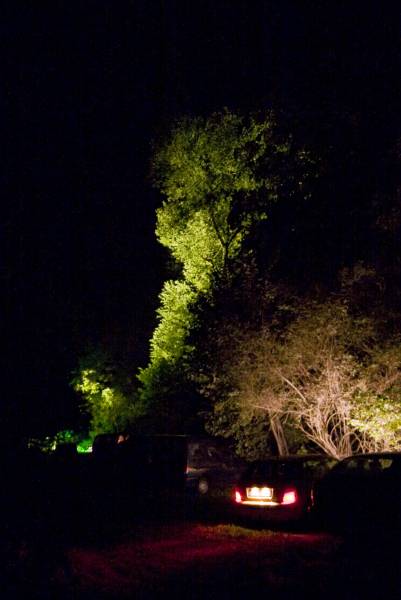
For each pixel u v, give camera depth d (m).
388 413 16.52
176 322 28.73
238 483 15.41
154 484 21.12
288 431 20.27
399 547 11.78
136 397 34.12
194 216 28.14
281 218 24.98
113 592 9.62
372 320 17.25
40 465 12.17
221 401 18.98
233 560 11.70
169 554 12.62
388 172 19.39
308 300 17.97
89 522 15.98
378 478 13.06
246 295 18.64
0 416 10.40
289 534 14.32
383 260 18.02
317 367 17.59
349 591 9.36
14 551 10.36
